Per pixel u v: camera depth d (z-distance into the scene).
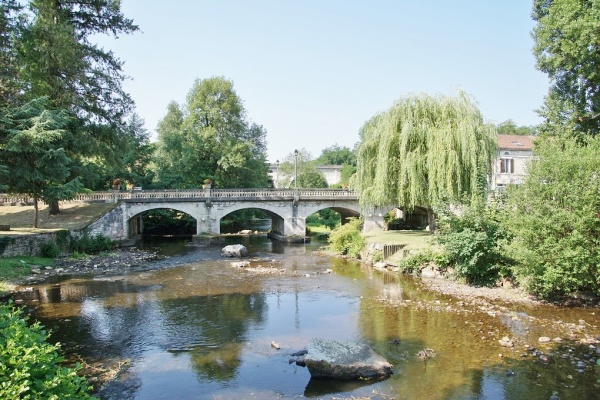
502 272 18.64
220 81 53.88
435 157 25.33
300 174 75.56
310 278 22.23
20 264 22.95
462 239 19.06
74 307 16.22
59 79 28.75
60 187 25.98
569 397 8.80
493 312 15.10
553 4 24.70
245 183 55.69
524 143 52.62
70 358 11.20
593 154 16.03
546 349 11.47
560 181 15.95
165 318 14.81
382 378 9.90
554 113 26.66
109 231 36.53
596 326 13.38
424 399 8.84
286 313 15.48
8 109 23.75
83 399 5.93
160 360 11.10
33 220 33.91
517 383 9.48
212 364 10.84
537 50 26.17
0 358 5.34
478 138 25.61
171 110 62.06
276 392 9.30
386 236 31.03
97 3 30.55
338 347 10.62
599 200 15.12
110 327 13.78
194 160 52.66
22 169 23.70
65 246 29.62
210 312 15.62
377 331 13.26
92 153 31.72
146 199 39.28
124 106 33.25
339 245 32.25
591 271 15.30
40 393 5.23
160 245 38.62
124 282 21.16
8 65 25.72
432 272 21.91
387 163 27.41
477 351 11.41
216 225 42.19
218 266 26.41
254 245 39.38
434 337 12.61
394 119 27.56
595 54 22.48
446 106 26.59
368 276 22.66
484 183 24.67
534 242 16.12
